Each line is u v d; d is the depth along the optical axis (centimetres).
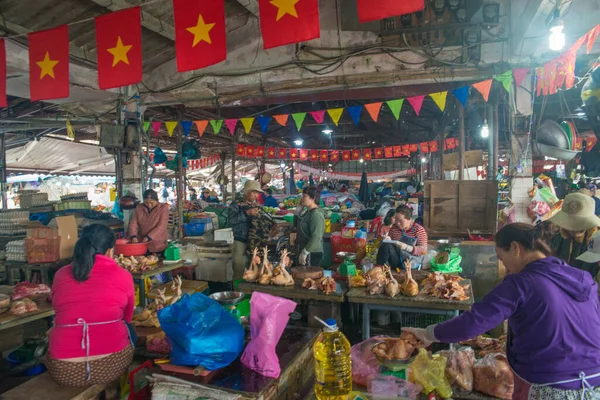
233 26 581
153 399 189
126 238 497
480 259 445
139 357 249
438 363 199
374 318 393
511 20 495
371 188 1725
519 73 488
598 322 155
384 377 197
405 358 203
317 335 263
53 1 445
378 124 1204
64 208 651
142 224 487
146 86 632
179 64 326
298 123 614
